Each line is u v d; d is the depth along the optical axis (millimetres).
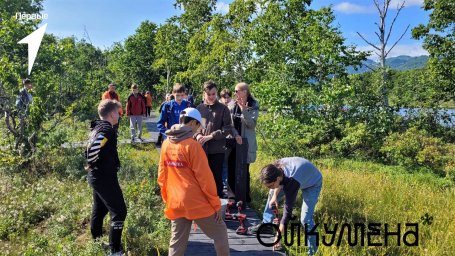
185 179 4227
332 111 16547
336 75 19094
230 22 28281
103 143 5250
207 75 29766
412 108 20203
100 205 5738
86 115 17969
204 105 6688
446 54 25516
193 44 32406
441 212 7742
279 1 22875
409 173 13539
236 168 7082
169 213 4344
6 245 6551
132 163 10336
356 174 11242
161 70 45969
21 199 8367
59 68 12453
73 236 6473
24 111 10555
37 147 10531
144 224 6527
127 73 47438
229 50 26797
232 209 7254
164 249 5883
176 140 4230
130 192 7746
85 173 10016
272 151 15188
